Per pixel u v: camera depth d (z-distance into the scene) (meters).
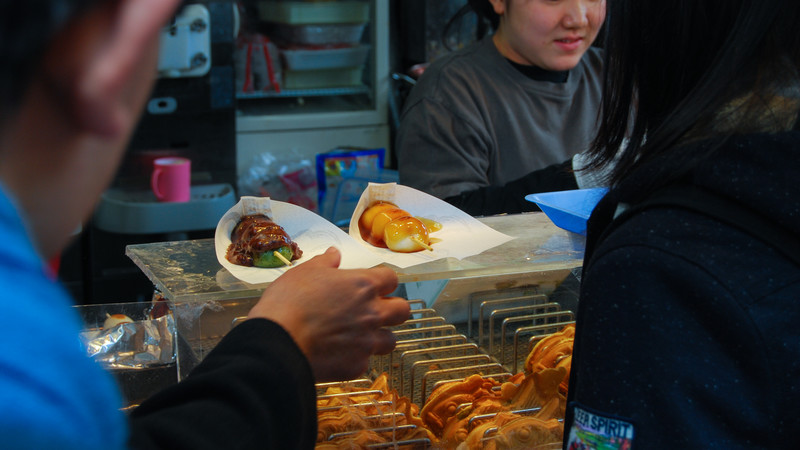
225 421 0.50
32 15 0.26
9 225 0.28
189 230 2.60
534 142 1.91
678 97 0.66
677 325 0.55
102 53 0.28
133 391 0.94
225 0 2.60
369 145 3.16
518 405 1.02
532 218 1.31
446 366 1.11
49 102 0.29
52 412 0.27
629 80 0.70
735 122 0.58
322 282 0.70
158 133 2.65
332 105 3.26
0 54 0.26
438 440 0.99
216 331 0.97
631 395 0.56
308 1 2.99
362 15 3.09
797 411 0.55
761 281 0.54
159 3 0.29
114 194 2.63
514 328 1.16
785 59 0.59
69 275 2.65
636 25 0.67
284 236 1.08
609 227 0.63
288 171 2.99
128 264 2.69
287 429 0.55
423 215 1.25
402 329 1.12
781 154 0.56
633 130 0.70
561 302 1.18
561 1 1.73
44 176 0.31
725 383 0.54
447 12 2.92
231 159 2.78
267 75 3.03
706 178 0.57
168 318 0.97
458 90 1.85
